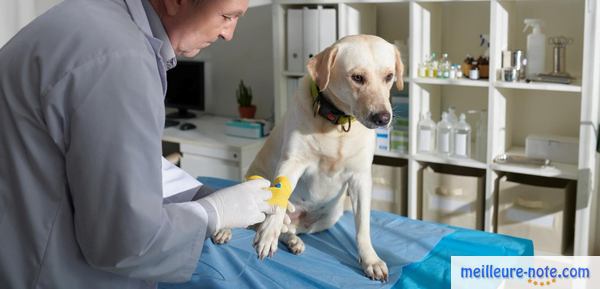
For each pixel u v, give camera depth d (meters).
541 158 2.99
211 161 3.51
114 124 1.02
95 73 1.02
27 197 1.09
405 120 3.21
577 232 2.81
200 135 3.67
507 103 3.10
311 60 1.71
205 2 1.13
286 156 1.80
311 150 1.78
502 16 2.89
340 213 2.04
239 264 1.71
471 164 3.03
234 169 3.43
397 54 1.77
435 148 3.25
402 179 3.28
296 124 1.77
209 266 1.70
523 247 1.85
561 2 2.97
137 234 1.03
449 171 3.30
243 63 4.02
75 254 1.12
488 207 3.00
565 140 2.95
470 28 3.21
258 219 1.28
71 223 1.11
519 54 2.90
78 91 1.02
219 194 1.24
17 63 1.08
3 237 1.12
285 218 1.59
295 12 3.35
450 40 3.29
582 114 2.68
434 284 1.65
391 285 1.63
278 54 3.44
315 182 1.85
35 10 3.62
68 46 1.04
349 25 3.22
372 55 1.67
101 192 1.02
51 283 1.12
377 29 3.47
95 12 1.09
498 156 3.02
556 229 2.87
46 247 1.10
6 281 1.13
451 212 3.13
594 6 2.57
